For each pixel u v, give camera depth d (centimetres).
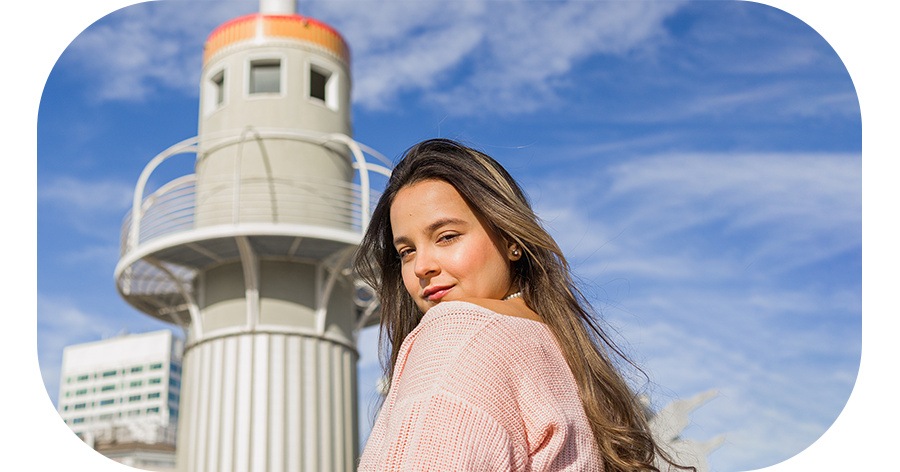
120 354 4762
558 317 181
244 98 2111
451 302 161
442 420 146
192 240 1977
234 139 2073
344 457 2083
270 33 2141
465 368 151
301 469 1994
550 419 153
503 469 146
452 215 174
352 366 2169
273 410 2006
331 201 2064
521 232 174
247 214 2019
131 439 3100
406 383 154
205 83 2181
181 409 2122
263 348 2031
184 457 2072
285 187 2045
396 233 180
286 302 2075
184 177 2059
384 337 211
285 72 2123
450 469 142
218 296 2092
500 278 178
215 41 2181
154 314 2278
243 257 2012
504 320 159
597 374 179
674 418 254
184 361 2150
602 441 171
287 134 2080
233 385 2017
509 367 155
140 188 2078
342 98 2195
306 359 2061
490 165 179
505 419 150
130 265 2100
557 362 167
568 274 186
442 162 177
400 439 147
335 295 2150
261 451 1977
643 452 178
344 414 2105
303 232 1977
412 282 181
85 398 4791
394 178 181
